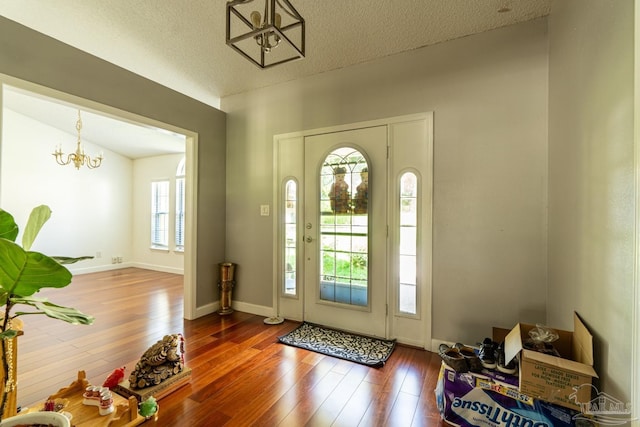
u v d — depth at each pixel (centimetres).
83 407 146
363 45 253
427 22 223
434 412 167
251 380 197
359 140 278
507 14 213
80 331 277
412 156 256
